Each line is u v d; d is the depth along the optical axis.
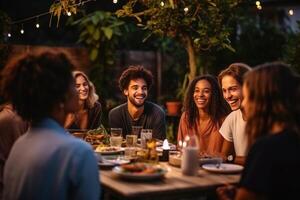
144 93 3.63
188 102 3.23
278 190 1.70
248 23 6.24
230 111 3.18
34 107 1.60
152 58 6.46
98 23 5.88
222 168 2.31
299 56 4.71
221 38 4.38
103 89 6.03
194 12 4.33
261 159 1.71
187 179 2.12
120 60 6.24
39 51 1.70
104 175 2.16
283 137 1.74
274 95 1.83
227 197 1.96
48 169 1.51
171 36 4.62
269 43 6.17
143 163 2.41
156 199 1.89
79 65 5.97
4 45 5.23
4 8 7.70
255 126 1.88
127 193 1.81
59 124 1.66
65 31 7.73
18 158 1.59
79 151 1.53
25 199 1.53
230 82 3.04
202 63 5.29
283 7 7.31
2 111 2.69
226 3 4.39
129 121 3.73
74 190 1.51
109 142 3.23
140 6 5.83
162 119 3.71
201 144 3.13
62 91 1.61
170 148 3.02
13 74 1.61
